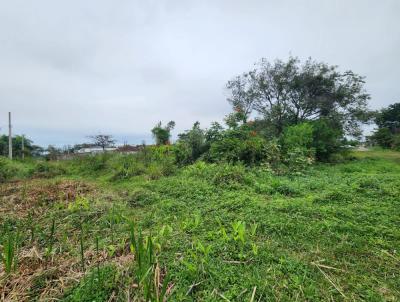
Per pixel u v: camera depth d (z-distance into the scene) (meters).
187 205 3.87
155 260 1.97
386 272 2.04
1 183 6.19
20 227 2.99
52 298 1.70
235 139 7.84
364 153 15.89
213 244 2.43
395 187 4.51
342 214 3.26
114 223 3.14
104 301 1.66
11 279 1.89
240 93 16.03
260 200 3.98
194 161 8.05
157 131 14.27
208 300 1.66
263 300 1.70
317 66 14.23
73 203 3.92
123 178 6.75
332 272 2.04
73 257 2.26
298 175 6.53
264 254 2.26
